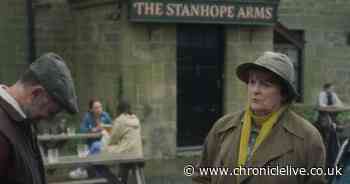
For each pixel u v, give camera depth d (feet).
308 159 13.37
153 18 41.98
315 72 57.16
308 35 56.80
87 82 46.85
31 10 46.78
